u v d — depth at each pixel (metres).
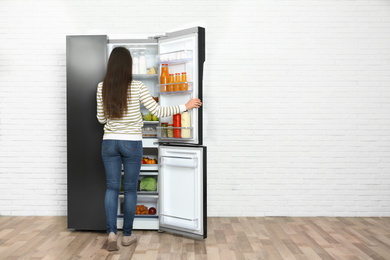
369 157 4.02
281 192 4.02
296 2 3.99
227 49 4.00
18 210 4.03
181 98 3.31
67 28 4.02
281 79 4.00
